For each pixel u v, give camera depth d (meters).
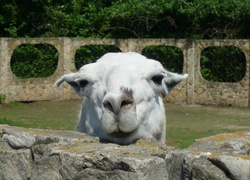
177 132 16.38
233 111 22.14
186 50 24.36
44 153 4.88
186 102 24.33
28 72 25.25
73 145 4.80
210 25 25.55
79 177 4.42
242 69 24.33
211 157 4.11
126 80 4.98
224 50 24.58
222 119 19.67
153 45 24.73
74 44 25.00
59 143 4.88
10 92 23.66
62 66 24.86
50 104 23.61
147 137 5.20
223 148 4.67
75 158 4.48
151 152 4.39
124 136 4.96
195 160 4.16
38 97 24.23
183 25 25.97
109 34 26.50
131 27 26.42
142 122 5.19
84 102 5.69
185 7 25.33
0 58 23.50
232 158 3.99
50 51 25.55
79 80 5.38
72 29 26.88
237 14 24.78
